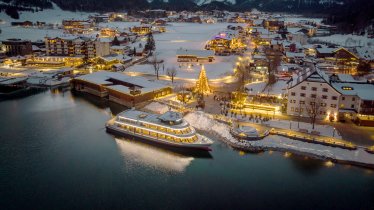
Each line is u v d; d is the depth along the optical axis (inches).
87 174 2940.5
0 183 2787.9
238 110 4220.0
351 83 4126.5
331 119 3818.9
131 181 2847.0
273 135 3511.3
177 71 6633.9
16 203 2544.3
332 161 3019.2
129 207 2522.1
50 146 3442.4
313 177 2834.6
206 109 4288.9
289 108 4028.1
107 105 4805.6
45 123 4069.9
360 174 2849.4
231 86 5438.0
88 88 5447.8
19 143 3503.9
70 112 4490.7
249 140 3430.1
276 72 6048.2
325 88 3791.8
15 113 4441.4
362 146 3196.4
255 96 4697.3
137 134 3538.4
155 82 5369.1
